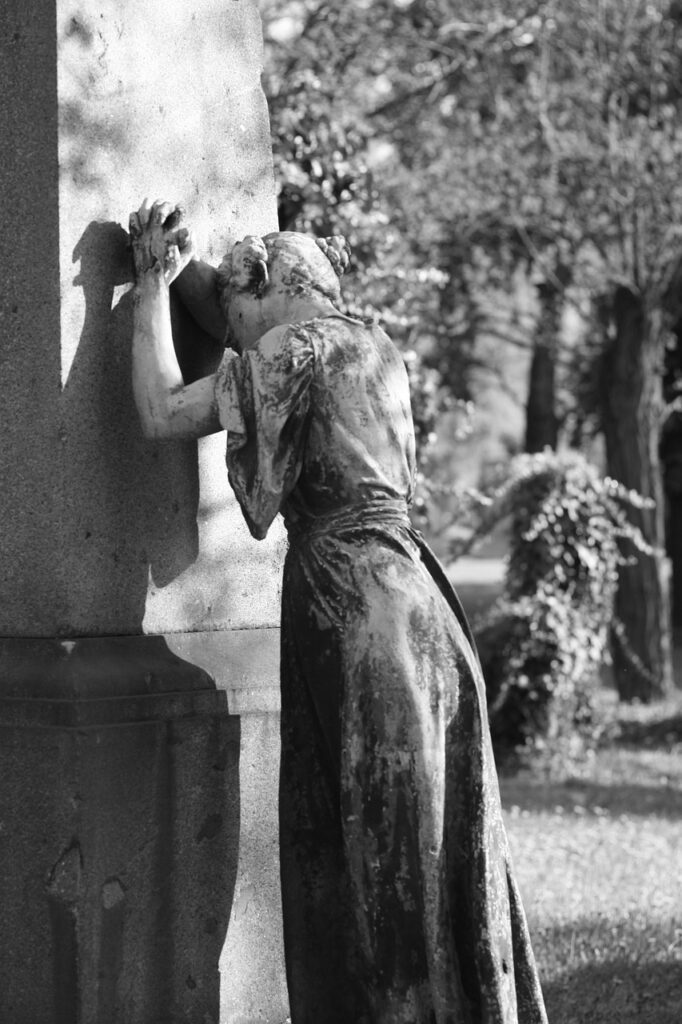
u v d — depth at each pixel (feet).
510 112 58.03
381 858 11.87
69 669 12.42
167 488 13.61
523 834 30.66
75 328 12.76
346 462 12.51
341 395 12.54
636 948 21.31
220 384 12.46
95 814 12.40
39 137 12.80
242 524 14.44
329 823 13.00
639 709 54.80
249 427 12.40
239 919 13.73
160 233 12.92
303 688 12.91
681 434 88.22
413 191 55.47
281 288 13.16
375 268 31.91
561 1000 18.71
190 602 13.87
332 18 52.13
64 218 12.70
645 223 57.41
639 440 58.80
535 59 61.62
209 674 13.48
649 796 36.94
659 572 58.29
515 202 57.21
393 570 12.26
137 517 13.29
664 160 55.98
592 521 42.32
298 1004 13.01
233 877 13.67
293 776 13.00
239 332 13.32
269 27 49.96
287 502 12.96
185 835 13.23
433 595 12.33
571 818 32.96
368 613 12.12
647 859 27.99
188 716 13.16
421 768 11.83
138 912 12.80
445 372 63.05
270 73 40.34
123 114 13.30
